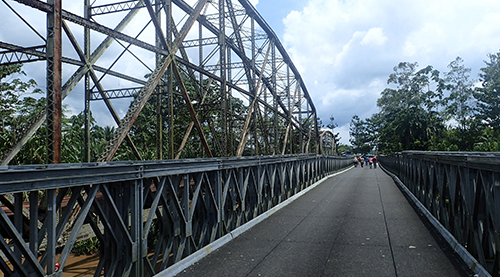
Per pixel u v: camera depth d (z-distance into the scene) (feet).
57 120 24.62
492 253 13.87
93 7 39.91
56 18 25.23
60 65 25.36
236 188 24.32
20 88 61.52
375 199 38.42
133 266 13.96
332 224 26.00
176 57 45.55
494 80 162.40
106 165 12.30
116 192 13.74
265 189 30.89
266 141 90.68
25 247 9.62
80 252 34.17
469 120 167.43
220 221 21.74
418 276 14.96
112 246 13.20
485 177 14.01
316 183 57.31
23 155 55.77
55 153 24.16
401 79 205.57
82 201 12.80
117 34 34.37
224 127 59.77
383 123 272.72
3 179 8.98
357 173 94.58
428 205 28.30
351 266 16.56
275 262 17.62
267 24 96.94
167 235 17.22
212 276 15.90
